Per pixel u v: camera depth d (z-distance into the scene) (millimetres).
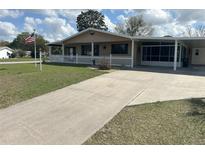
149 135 4016
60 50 37406
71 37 22250
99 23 56812
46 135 4098
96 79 10430
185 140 3785
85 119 4949
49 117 5070
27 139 3928
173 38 15125
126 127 4426
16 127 4461
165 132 4129
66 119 4949
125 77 11219
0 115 5172
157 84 9227
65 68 16188
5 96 6852
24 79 10148
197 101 6336
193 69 16016
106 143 3758
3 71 13992
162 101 6410
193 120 4734
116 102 6387
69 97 6930
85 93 7508
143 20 49562
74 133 4188
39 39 57406
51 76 11211
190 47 24578
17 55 54781
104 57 19188
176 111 5387
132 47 17297
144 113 5301
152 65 19812
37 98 6727
